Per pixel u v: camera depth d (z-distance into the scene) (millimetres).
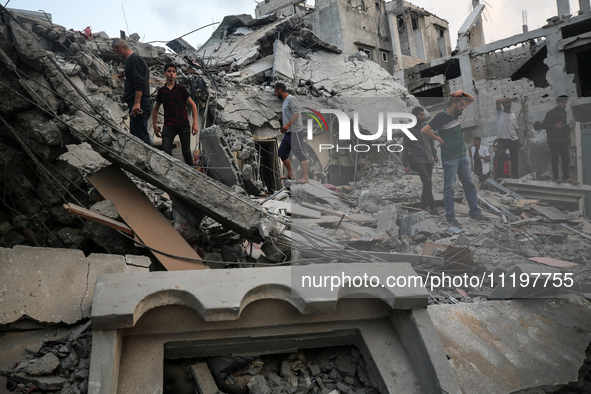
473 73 16969
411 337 2996
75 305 3277
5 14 4367
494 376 2959
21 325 3096
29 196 4910
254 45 14086
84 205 5027
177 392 2924
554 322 3371
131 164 4527
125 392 2656
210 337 3002
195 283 2908
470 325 3281
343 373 3150
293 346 3199
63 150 4863
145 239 4527
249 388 2949
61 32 8500
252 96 11375
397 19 26406
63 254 3525
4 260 3279
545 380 2986
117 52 5477
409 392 2824
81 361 2908
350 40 23641
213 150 7953
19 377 2754
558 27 14469
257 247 5527
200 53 16234
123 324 2652
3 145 4664
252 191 8539
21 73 4477
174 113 5387
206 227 5562
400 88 13508
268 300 3027
